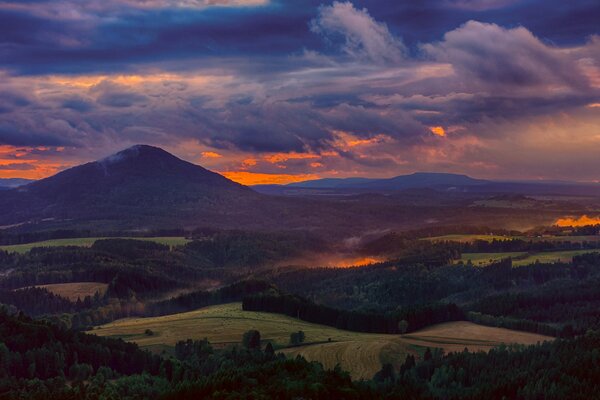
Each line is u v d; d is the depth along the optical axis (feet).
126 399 557.33
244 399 515.09
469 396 588.91
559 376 582.35
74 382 596.70
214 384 544.62
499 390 582.76
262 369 591.37
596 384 557.33
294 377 567.18
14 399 533.55
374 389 592.19
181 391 543.80
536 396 555.69
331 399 539.29
